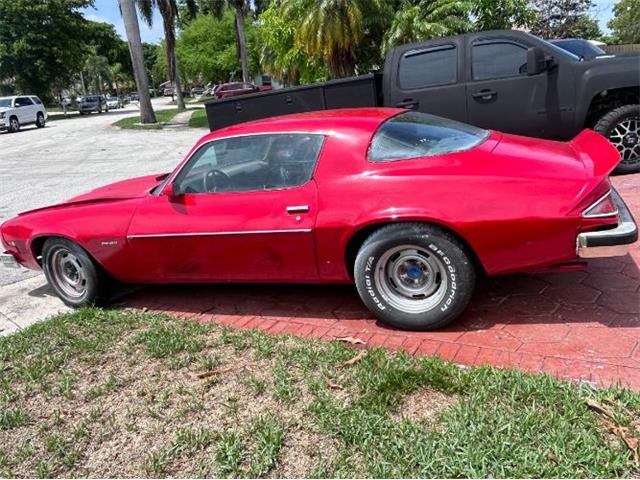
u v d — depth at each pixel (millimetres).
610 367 2855
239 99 8195
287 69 21781
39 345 3855
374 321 3746
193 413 2869
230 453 2506
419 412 2643
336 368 3125
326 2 16250
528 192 3129
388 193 3344
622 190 5984
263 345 3494
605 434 2344
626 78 6316
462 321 3562
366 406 2719
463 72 6965
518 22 16422
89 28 46656
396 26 15961
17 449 2746
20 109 29719
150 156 14969
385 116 3869
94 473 2516
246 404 2889
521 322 3461
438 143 3652
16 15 40312
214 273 4043
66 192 10312
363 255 3439
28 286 5449
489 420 2506
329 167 3555
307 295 4340
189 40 56469
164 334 3803
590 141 3719
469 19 15898
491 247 3188
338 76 17516
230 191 3877
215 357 3414
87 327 4086
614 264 4188
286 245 3660
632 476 2119
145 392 3115
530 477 2154
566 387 2668
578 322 3373
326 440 2531
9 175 13438
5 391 3289
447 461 2291
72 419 2949
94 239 4320
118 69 89125
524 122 6816
